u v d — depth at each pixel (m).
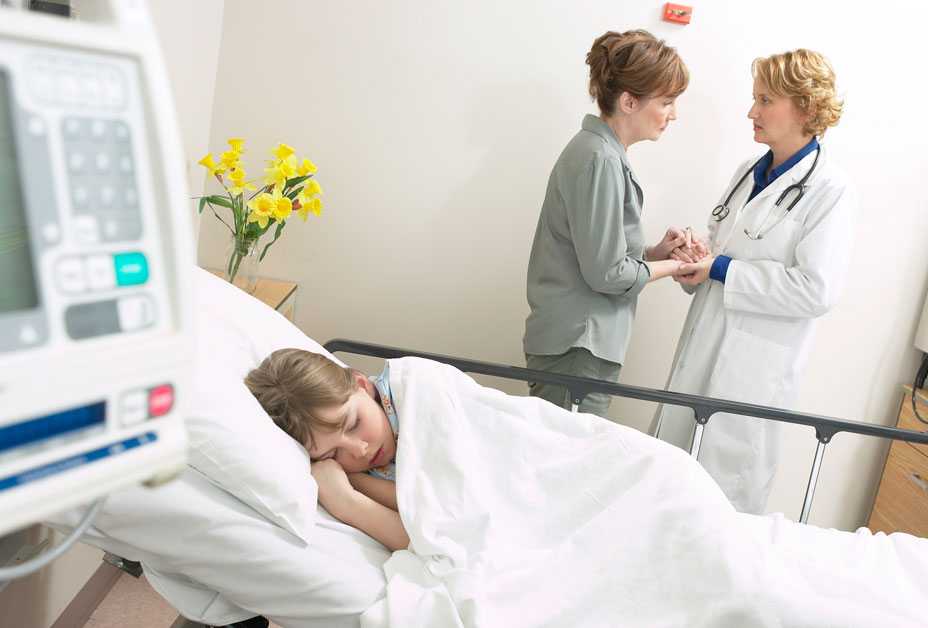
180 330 0.50
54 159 0.44
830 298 1.96
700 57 2.30
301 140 2.34
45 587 1.46
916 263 2.43
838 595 1.18
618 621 1.12
